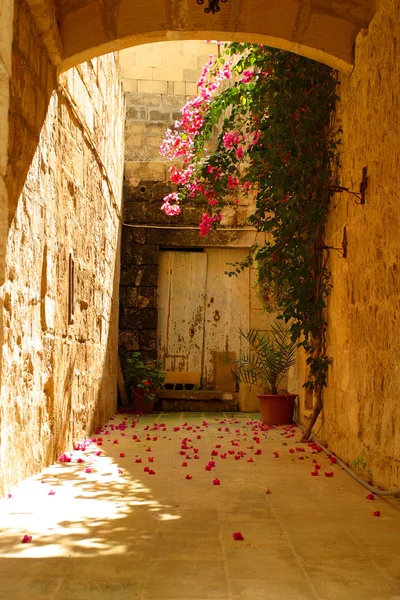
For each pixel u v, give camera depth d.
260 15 4.72
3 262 2.18
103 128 7.09
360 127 4.56
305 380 7.20
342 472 4.55
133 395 9.23
